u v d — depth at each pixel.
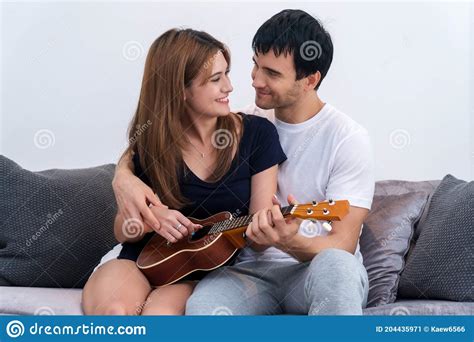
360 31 2.58
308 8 2.59
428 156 2.55
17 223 2.17
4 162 2.24
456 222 1.97
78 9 2.62
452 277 1.90
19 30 2.62
